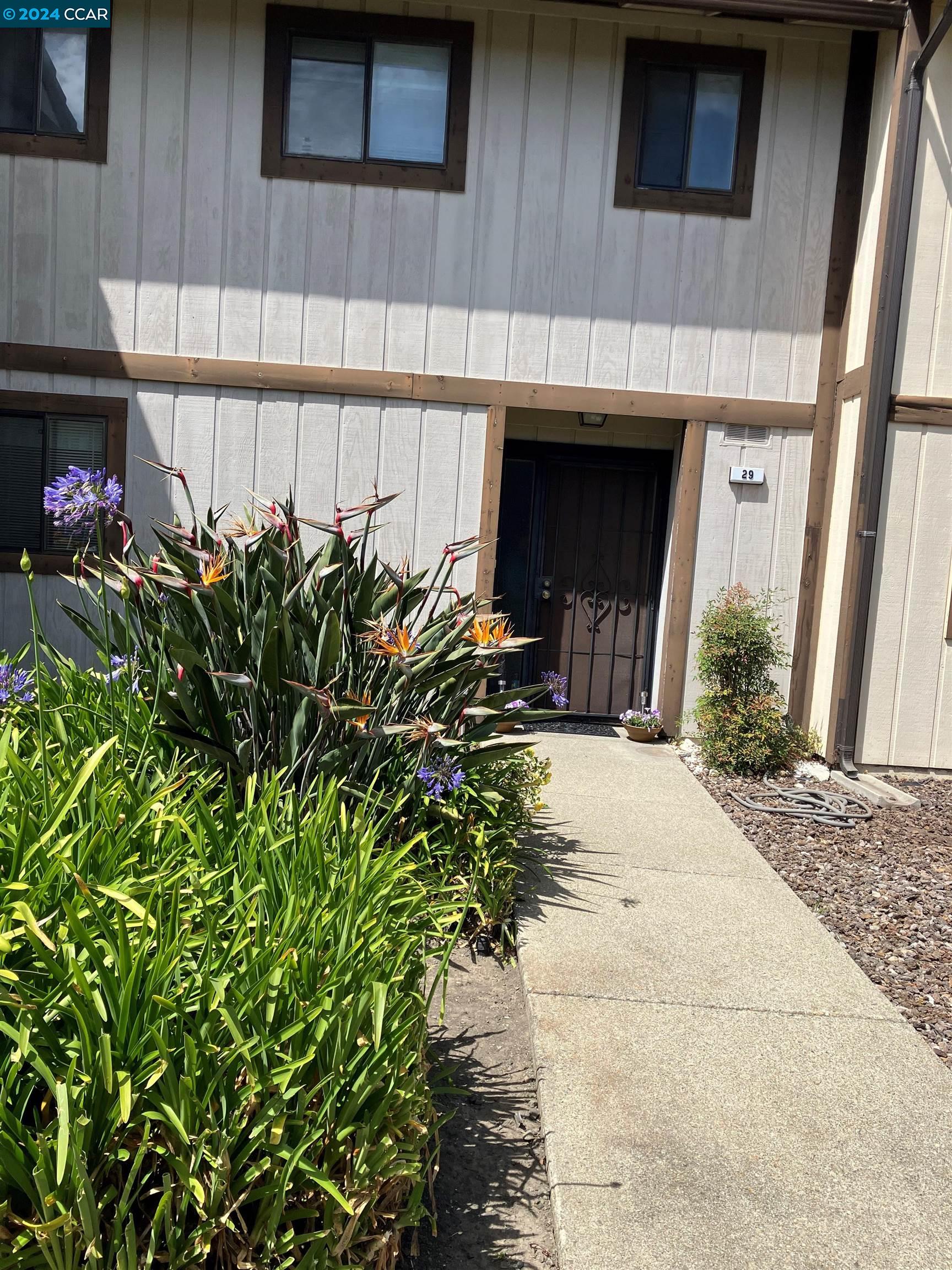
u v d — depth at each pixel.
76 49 7.46
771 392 7.85
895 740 7.56
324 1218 2.07
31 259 7.57
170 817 2.62
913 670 7.52
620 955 4.12
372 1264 2.23
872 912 4.82
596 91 7.61
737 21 7.38
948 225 7.25
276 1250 1.98
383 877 2.87
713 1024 3.60
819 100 7.65
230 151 7.55
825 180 7.71
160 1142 1.97
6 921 2.09
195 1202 1.91
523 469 8.83
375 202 7.64
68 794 2.36
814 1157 2.87
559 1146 2.86
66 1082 1.82
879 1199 2.70
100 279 7.60
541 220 7.68
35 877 2.25
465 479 7.84
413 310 7.71
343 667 4.31
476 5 7.32
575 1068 3.27
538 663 8.95
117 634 4.20
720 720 7.36
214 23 7.45
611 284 7.74
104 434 7.76
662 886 4.95
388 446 7.80
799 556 7.96
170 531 4.20
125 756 3.61
